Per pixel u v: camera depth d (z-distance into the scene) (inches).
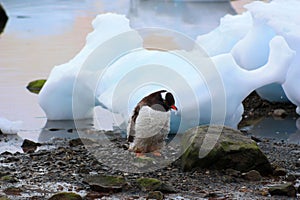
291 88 733.9
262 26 778.8
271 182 508.4
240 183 504.4
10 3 1875.0
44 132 673.6
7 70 991.6
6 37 1299.2
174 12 1653.5
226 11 1681.8
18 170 529.0
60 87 720.3
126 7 1758.1
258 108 789.2
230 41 829.8
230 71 677.3
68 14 1631.4
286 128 704.4
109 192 479.5
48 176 514.0
